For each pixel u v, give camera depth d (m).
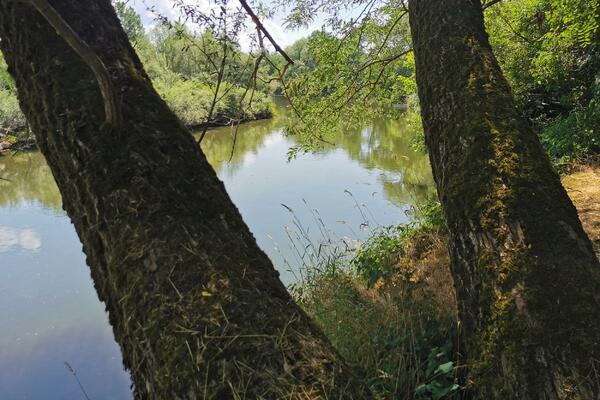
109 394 5.01
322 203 10.13
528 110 10.00
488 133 2.12
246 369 1.23
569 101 8.98
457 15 2.71
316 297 3.58
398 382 2.22
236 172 14.46
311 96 5.66
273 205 10.45
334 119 5.91
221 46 2.66
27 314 6.97
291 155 5.93
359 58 5.91
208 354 1.24
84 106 1.50
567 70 8.78
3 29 1.62
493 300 1.75
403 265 3.94
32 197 12.62
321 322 3.09
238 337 1.27
